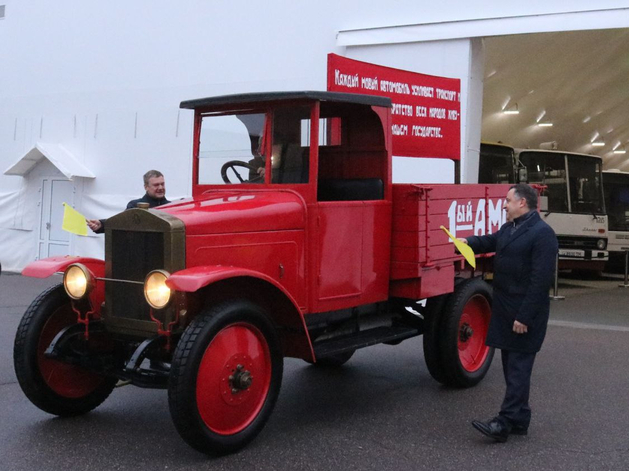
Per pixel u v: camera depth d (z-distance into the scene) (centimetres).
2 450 427
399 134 779
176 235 421
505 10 917
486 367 609
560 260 1409
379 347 752
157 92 1248
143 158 1268
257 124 517
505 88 1348
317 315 509
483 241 505
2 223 1456
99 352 477
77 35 1352
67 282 461
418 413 516
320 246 493
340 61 715
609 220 1628
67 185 1367
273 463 412
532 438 462
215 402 409
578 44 1164
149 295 415
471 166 965
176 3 1223
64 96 1372
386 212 543
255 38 1138
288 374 633
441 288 564
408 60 991
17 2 1438
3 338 745
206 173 548
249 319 424
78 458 415
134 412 507
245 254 454
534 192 463
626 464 418
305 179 493
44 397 470
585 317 959
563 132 1847
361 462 416
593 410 525
